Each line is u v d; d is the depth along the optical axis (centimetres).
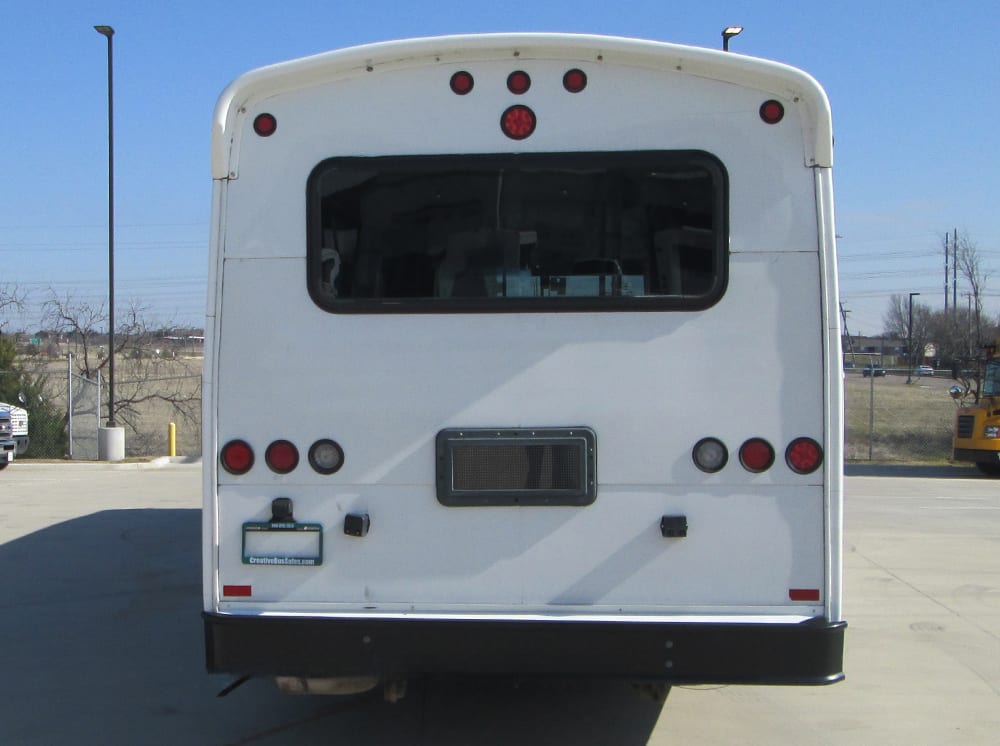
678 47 406
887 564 945
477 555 411
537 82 416
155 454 2255
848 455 2297
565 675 400
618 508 408
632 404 409
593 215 414
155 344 2656
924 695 577
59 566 932
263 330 418
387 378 415
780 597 405
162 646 677
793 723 531
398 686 441
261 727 525
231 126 421
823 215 406
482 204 418
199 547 1023
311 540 414
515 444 410
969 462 2002
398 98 420
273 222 420
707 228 410
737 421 406
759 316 407
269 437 416
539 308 412
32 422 2098
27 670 625
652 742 501
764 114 409
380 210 419
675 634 398
